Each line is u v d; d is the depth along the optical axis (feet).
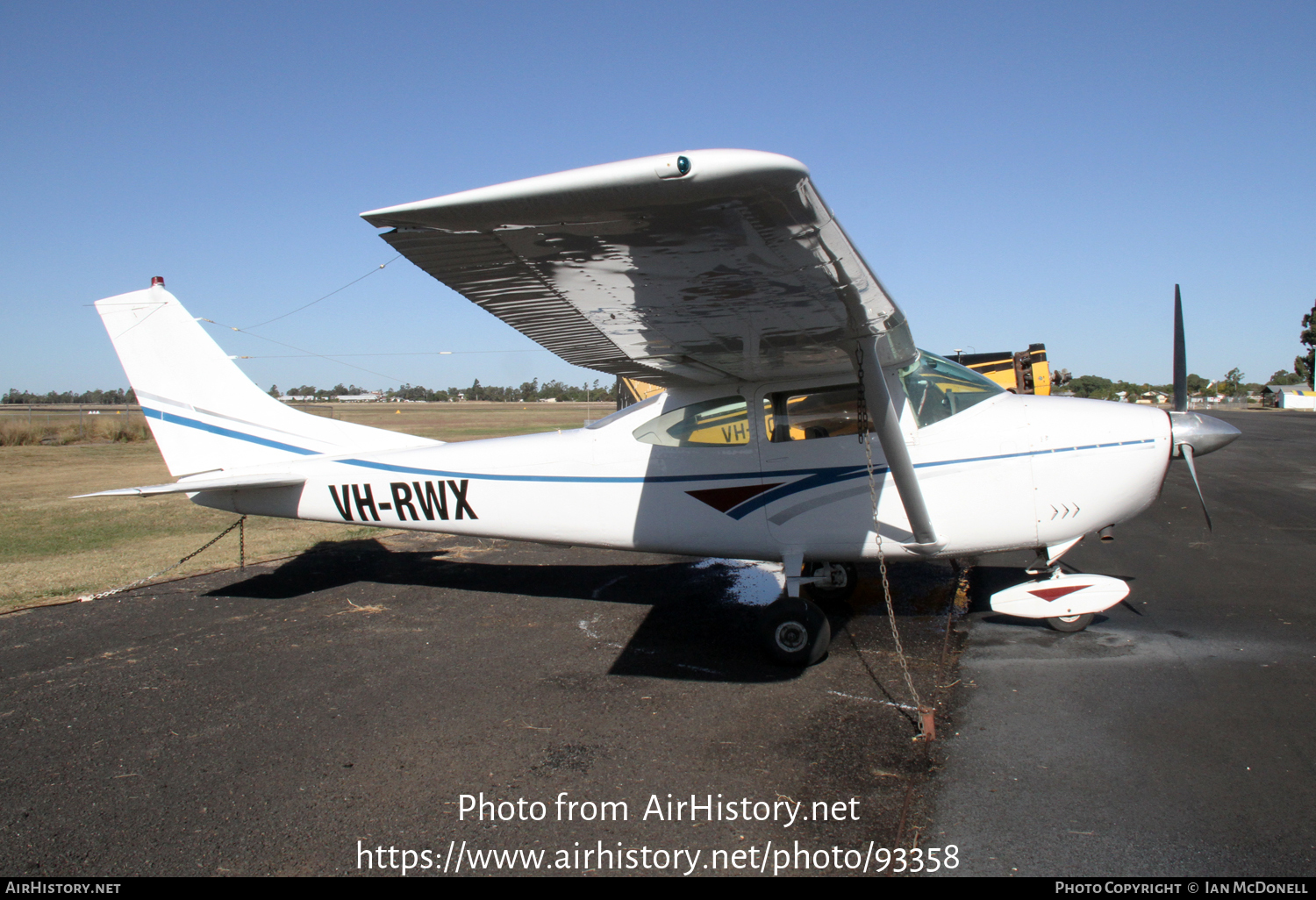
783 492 16.93
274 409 21.07
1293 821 9.23
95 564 26.27
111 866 9.19
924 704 13.10
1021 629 17.06
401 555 27.48
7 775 11.52
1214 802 9.71
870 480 15.84
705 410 17.53
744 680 14.71
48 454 72.59
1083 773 10.58
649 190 7.17
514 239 8.31
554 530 18.94
